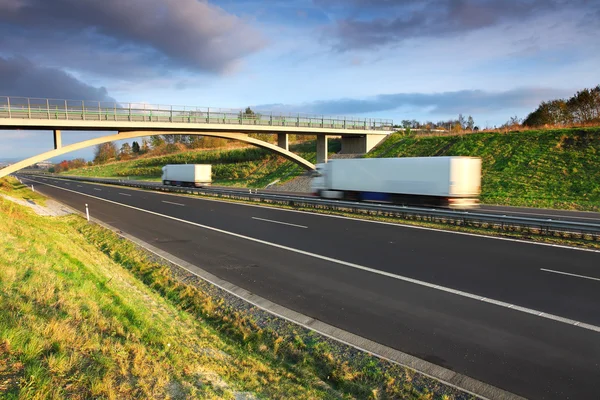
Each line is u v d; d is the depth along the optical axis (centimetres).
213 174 6016
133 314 657
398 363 579
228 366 562
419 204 2233
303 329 705
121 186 5369
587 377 530
